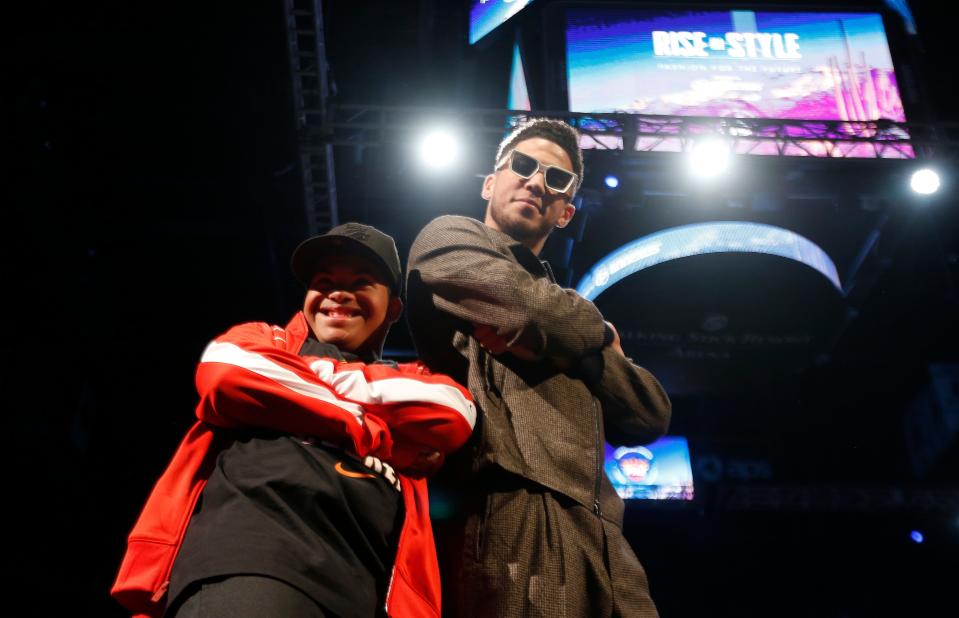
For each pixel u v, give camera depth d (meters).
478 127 9.61
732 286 10.43
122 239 11.31
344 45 11.62
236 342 2.00
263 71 10.39
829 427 14.91
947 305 12.50
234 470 1.88
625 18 10.32
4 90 9.55
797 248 10.10
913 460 14.40
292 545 1.71
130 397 11.82
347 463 1.94
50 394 10.09
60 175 10.16
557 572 1.91
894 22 10.40
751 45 10.27
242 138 11.00
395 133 9.63
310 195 10.03
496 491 2.02
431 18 11.31
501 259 2.20
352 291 2.32
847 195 9.99
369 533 1.89
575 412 2.15
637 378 2.31
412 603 1.83
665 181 9.88
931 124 9.73
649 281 10.34
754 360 11.48
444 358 2.31
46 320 10.18
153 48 10.10
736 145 9.82
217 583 1.65
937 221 10.92
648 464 13.07
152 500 1.90
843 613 14.49
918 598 14.45
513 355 2.19
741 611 14.59
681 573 14.80
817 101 9.99
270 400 1.90
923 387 13.85
